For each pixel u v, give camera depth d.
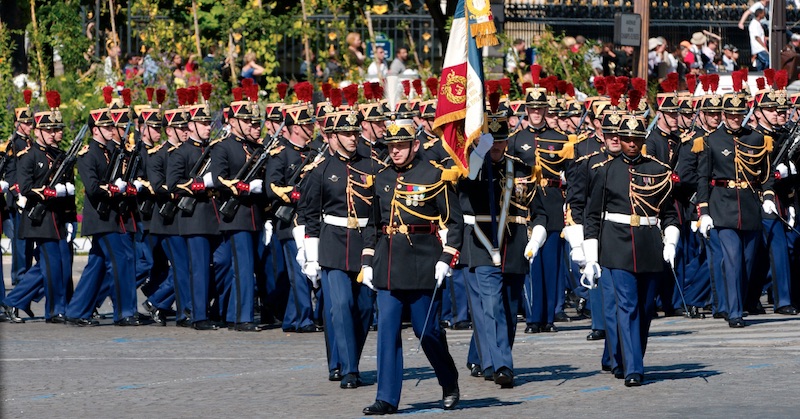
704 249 49.88
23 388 35.88
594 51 76.81
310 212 35.59
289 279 48.47
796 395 31.78
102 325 51.53
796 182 50.88
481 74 34.22
